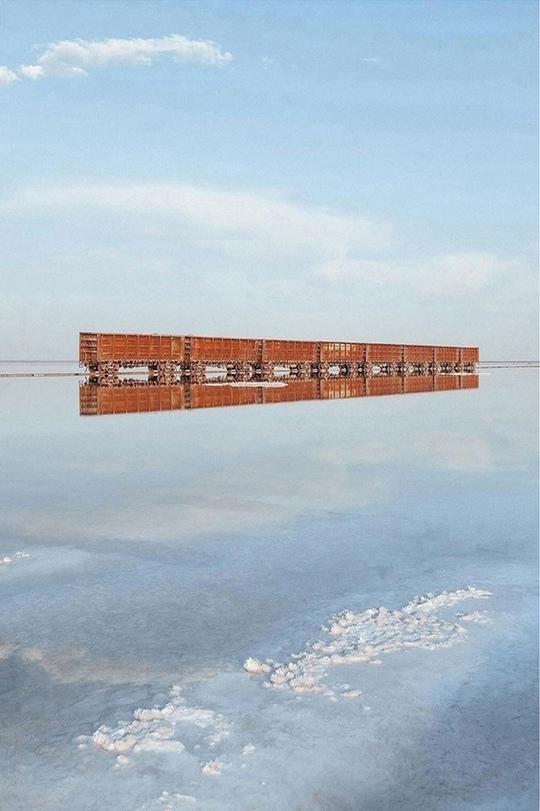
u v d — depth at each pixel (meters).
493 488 9.97
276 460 12.64
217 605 5.45
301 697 4.01
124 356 39.06
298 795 3.14
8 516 8.37
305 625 5.05
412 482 10.46
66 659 4.53
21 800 3.11
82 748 3.51
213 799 3.11
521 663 4.41
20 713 3.86
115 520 8.15
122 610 5.36
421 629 4.94
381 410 23.34
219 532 7.60
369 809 3.06
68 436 16.19
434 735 3.62
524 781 3.26
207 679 4.24
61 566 6.45
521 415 21.58
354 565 6.44
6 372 64.44
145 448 14.21
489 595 5.61
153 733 3.62
